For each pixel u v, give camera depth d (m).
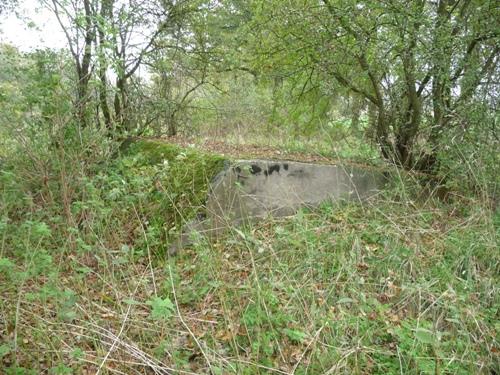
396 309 3.71
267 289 3.68
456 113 6.34
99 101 6.64
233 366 2.98
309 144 7.44
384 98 7.30
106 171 5.82
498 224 5.10
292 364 3.12
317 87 8.04
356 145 7.34
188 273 4.41
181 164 5.80
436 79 6.47
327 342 3.18
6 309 3.37
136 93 8.59
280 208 5.59
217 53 9.36
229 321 3.30
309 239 4.54
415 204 5.76
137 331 3.39
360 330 3.33
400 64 6.78
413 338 3.27
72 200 5.37
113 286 3.67
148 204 5.34
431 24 6.02
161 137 8.59
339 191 5.99
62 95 5.98
